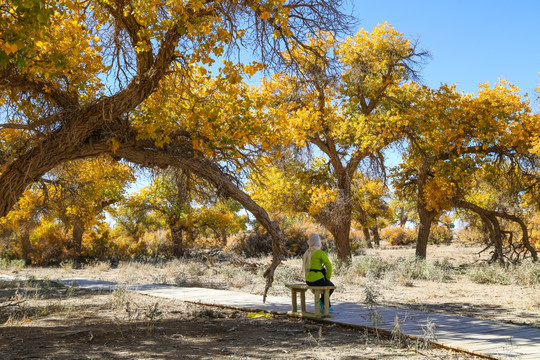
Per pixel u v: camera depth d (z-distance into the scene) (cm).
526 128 2056
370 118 2188
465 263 2483
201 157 966
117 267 2917
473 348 620
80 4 874
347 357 605
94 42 955
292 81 1107
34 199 2305
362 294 1282
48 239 3359
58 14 836
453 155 2148
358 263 2069
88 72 946
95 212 2877
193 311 1030
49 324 907
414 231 5372
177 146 955
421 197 2441
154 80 874
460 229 5256
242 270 1955
